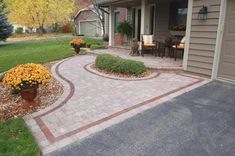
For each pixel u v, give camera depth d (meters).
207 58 6.14
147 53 9.78
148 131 3.37
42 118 3.80
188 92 5.10
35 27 24.73
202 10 5.90
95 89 5.35
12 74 4.04
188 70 6.69
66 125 3.55
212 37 5.91
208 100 4.61
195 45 6.36
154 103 4.45
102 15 18.06
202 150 2.88
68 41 18.17
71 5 26.39
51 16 24.77
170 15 9.99
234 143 3.04
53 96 4.86
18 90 4.10
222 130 3.39
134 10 12.66
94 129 3.43
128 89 5.32
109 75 6.67
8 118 3.84
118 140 3.13
